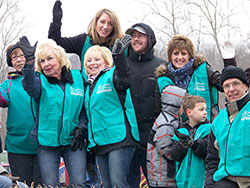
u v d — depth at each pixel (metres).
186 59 5.59
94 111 5.16
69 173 5.21
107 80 5.14
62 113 5.25
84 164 5.20
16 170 5.92
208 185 4.32
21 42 5.05
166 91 5.40
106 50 5.60
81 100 5.41
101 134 5.09
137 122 5.68
